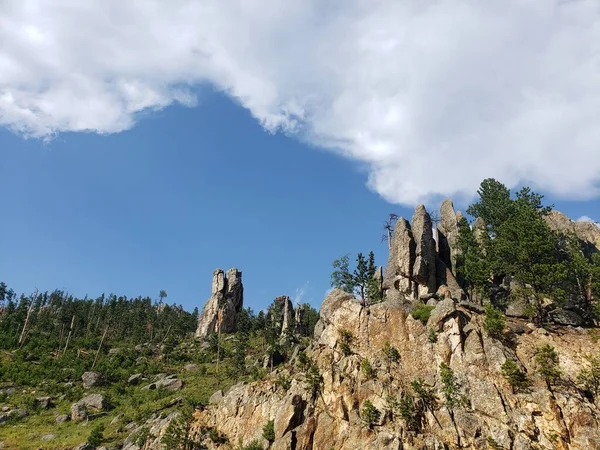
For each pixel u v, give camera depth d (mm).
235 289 184250
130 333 181250
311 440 68750
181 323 181250
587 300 85188
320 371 78188
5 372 126750
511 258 91312
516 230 89250
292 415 72188
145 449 83250
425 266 97562
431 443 62062
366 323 83438
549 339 75250
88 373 126000
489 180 117688
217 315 175875
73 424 101188
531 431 60719
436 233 112000
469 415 64438
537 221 88188
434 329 76938
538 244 83938
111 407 110812
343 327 84875
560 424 60344
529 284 86875
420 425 65312
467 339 73875
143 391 118625
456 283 99000
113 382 127062
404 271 98062
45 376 128125
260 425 76562
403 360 75250
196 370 133250
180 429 80688
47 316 185625
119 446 88062
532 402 63500
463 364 70875
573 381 66312
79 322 183500
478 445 61312
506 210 104562
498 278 98625
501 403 64062
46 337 164625
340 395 71875
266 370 110812
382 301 90062
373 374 73438
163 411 100500
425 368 72938
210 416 85625
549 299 86625
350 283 106500
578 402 61812
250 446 71062
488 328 73938
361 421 67000
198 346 157750
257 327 168250
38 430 97625
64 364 136750
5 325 166750
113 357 144875
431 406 67000
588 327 82250
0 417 101625
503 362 69188
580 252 94625
